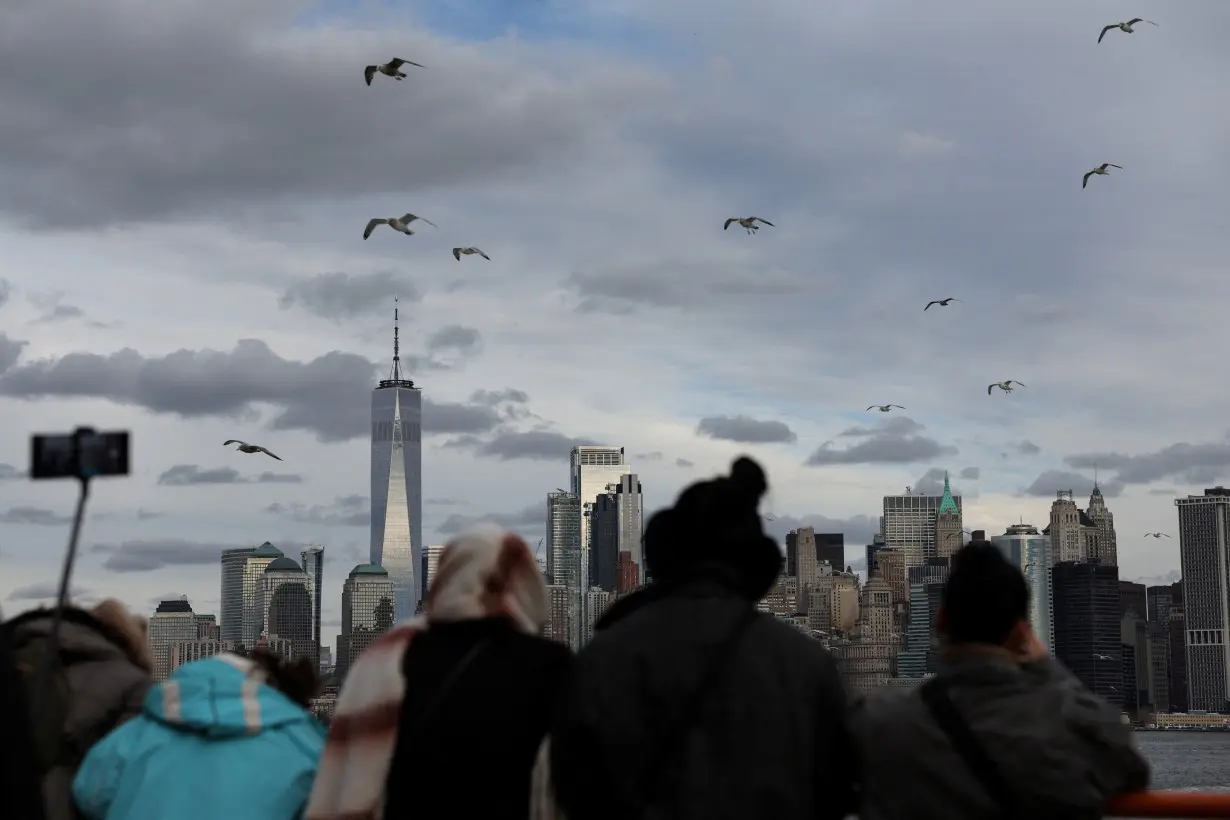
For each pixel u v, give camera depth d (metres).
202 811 7.80
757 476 6.99
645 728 6.31
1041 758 6.90
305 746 8.22
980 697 7.08
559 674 7.12
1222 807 7.21
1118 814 7.42
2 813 3.73
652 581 6.99
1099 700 7.29
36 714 7.64
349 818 6.96
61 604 7.67
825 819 6.66
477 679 7.01
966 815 6.95
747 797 6.18
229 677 8.16
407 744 6.95
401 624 7.41
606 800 6.31
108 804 7.98
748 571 6.80
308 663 8.70
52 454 7.65
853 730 6.69
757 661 6.41
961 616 7.27
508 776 6.94
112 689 8.52
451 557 7.36
